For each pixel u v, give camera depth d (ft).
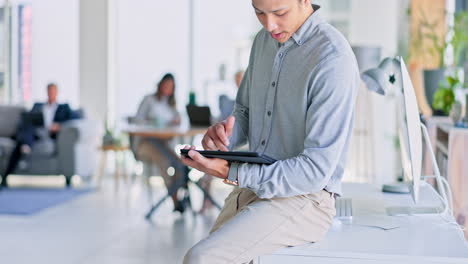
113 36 31.17
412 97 7.25
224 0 30.01
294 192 6.16
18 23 32.27
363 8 27.76
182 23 30.53
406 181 9.34
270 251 6.23
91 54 30.94
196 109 21.62
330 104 6.10
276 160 6.17
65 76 31.81
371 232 6.91
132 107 31.17
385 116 22.49
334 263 6.09
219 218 7.29
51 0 31.71
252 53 7.40
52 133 27.17
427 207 8.14
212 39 30.27
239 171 6.10
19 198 23.34
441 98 15.89
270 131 6.75
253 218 6.23
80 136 26.86
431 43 21.44
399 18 25.55
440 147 12.88
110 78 31.14
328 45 6.27
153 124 21.97
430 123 13.53
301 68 6.40
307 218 6.37
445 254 5.94
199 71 30.50
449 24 21.34
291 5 6.28
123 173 27.84
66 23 31.63
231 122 6.93
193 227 18.62
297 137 6.54
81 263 14.57
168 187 20.56
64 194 24.41
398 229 7.04
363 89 20.86
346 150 6.59
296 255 6.19
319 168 6.04
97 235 17.46
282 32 6.46
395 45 27.43
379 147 21.71
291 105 6.49
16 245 16.30
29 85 32.24
